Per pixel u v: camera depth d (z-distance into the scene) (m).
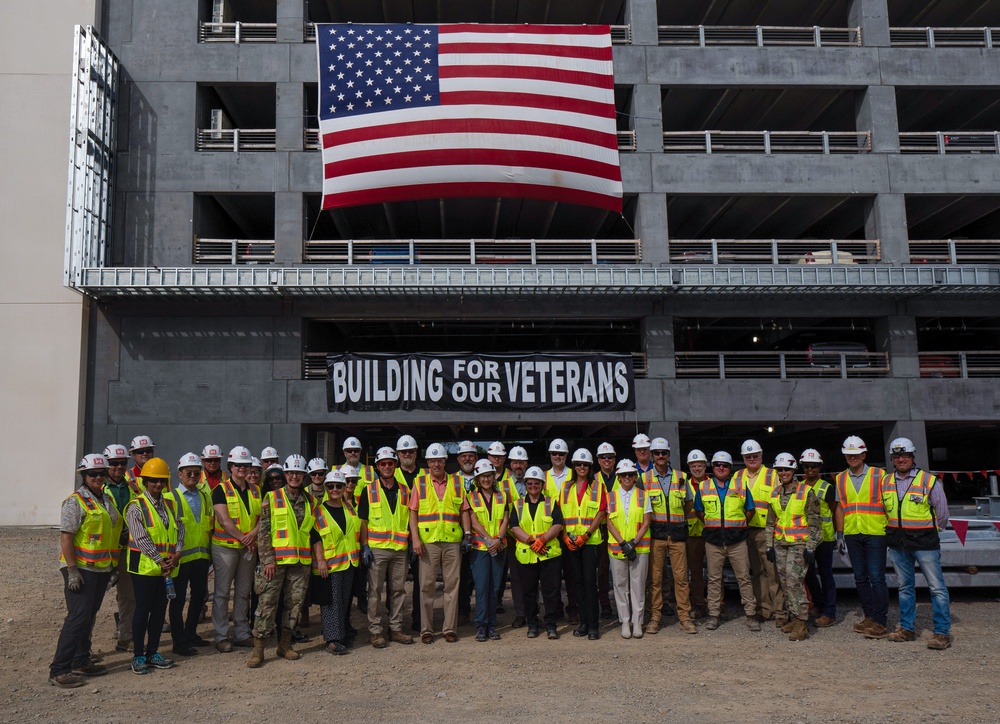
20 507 20.19
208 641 9.23
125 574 8.78
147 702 7.04
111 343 20.59
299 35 21.84
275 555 8.39
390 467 9.20
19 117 21.70
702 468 10.01
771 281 20.33
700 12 25.34
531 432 28.70
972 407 21.30
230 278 19.67
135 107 21.33
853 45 22.73
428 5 24.42
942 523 8.84
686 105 25.14
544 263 25.70
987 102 24.94
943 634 8.68
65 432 20.42
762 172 22.00
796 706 6.75
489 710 6.72
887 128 22.42
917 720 6.36
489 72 20.41
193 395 20.44
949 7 24.95
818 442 31.27
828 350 21.53
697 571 10.52
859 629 9.41
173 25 21.67
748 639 9.25
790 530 9.22
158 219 20.92
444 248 24.53
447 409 20.19
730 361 25.53
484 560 9.34
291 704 6.95
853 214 24.81
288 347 20.67
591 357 20.61
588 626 9.30
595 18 25.19
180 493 8.86
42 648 8.94
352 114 20.14
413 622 10.02
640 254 21.45
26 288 20.92
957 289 20.77
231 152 21.34
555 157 20.33
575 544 9.34
